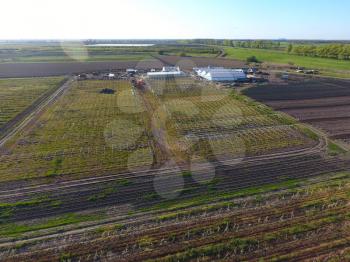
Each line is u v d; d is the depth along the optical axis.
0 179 27.64
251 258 18.22
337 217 22.05
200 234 20.41
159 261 17.98
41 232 20.66
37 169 29.58
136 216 22.44
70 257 18.48
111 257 18.47
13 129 41.16
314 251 18.80
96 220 21.98
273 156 32.59
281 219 21.94
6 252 18.80
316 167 30.14
